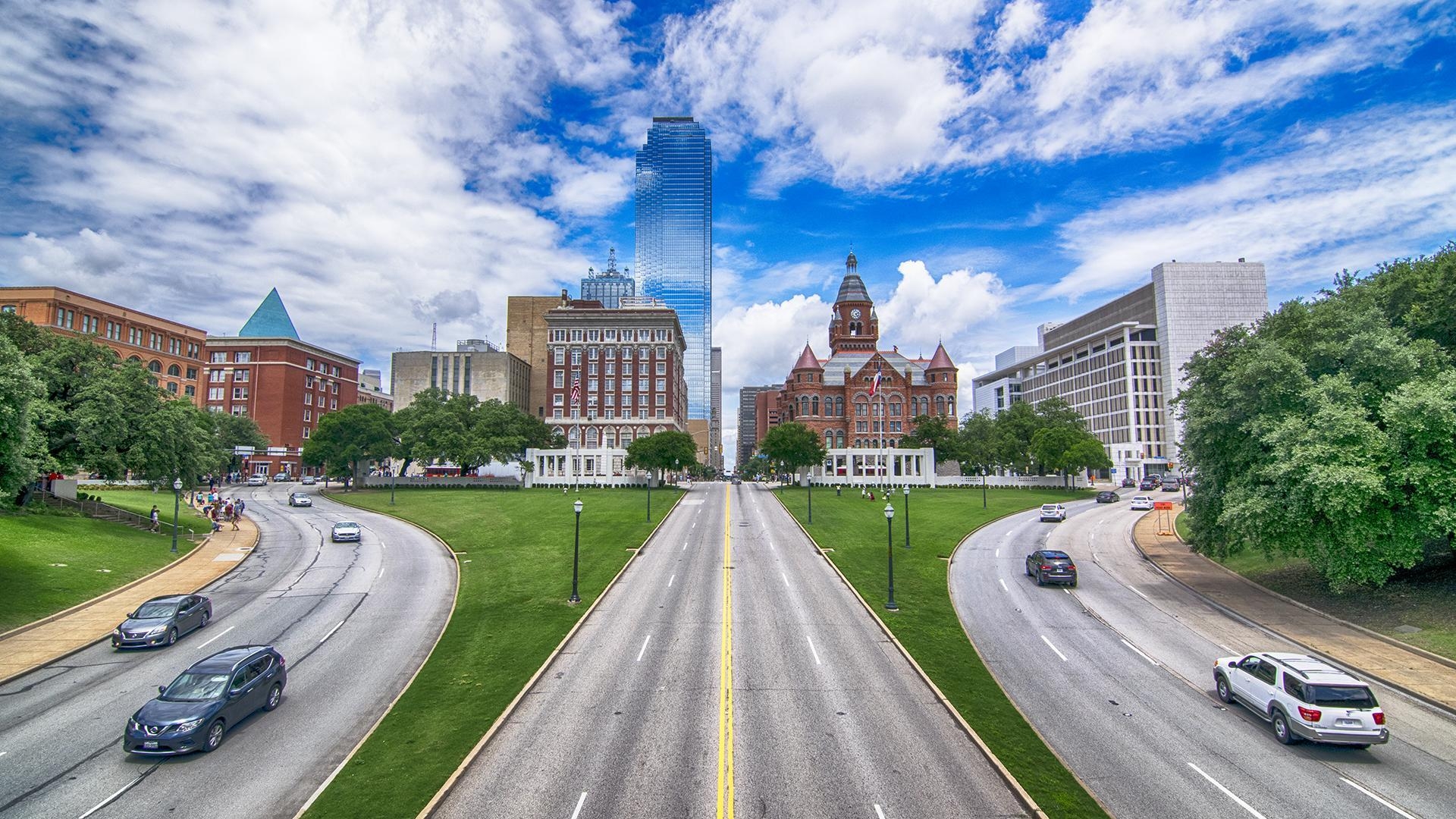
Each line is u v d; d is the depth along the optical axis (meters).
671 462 93.75
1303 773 17.03
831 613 31.08
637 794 15.79
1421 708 20.75
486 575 39.25
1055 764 17.36
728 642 26.84
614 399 130.38
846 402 124.62
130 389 50.94
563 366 131.62
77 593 33.03
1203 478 37.31
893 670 23.92
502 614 31.36
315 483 112.94
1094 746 18.45
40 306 93.50
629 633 28.17
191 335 118.75
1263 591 34.66
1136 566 41.72
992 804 15.45
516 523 57.19
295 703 21.70
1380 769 17.22
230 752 18.31
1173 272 136.25
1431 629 26.44
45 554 37.06
